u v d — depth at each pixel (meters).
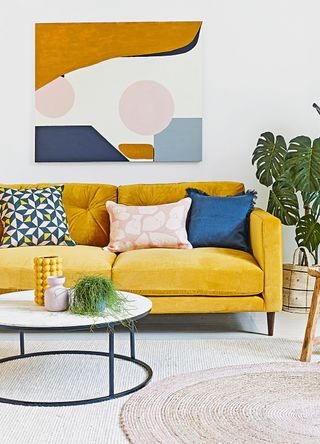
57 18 4.86
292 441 2.29
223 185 4.48
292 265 4.36
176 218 4.20
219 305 3.63
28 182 4.94
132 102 4.86
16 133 4.91
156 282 3.62
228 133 4.89
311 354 3.33
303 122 4.88
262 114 4.88
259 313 4.38
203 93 4.88
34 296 3.07
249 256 3.87
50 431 2.38
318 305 3.23
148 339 3.66
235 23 4.84
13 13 4.86
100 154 4.89
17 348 3.44
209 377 2.96
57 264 2.96
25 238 4.14
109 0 4.83
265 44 4.85
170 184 4.51
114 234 4.21
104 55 4.86
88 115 4.88
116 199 4.50
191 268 3.62
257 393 2.76
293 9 4.83
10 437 2.32
